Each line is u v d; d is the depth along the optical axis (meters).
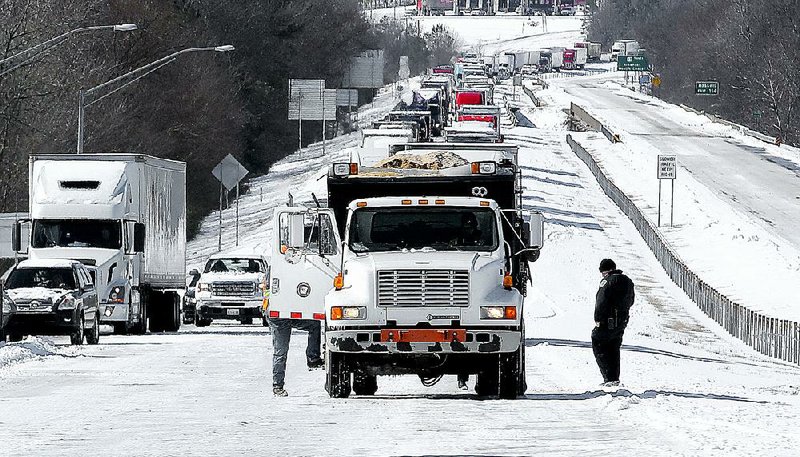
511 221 63.16
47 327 93.50
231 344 97.38
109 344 97.38
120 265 110.56
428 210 56.44
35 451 37.25
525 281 63.94
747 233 199.00
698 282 149.12
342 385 55.41
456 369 55.03
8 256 118.56
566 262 178.62
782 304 148.62
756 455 35.03
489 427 43.19
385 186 64.06
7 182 185.62
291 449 37.34
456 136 168.62
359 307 54.06
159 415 47.88
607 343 60.56
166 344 97.38
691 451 36.06
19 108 187.88
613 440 39.09
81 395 56.44
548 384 63.72
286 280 57.25
